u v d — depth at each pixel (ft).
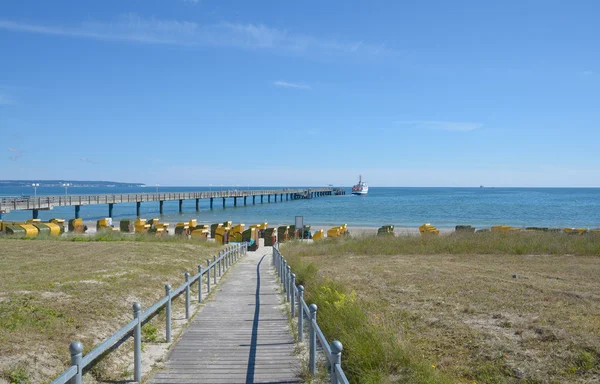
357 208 344.49
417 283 51.21
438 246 85.51
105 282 39.60
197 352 27.40
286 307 40.52
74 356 16.79
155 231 127.13
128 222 140.15
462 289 47.29
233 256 83.20
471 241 85.92
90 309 31.01
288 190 489.26
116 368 24.16
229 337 30.76
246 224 209.56
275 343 29.35
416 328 33.37
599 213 284.82
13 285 36.27
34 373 20.77
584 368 24.84
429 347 29.09
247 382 22.59
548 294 44.01
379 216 264.93
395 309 38.75
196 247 82.99
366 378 22.06
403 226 201.67
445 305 40.11
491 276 55.62
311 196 552.82
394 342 25.73
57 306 30.53
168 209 347.77
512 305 39.45
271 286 53.36
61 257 57.67
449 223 218.59
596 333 30.48
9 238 89.56
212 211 311.06
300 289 30.01
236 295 47.34
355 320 29.12
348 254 85.56
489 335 30.91
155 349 27.94
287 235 138.31
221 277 60.70
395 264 68.80
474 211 307.78
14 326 25.45
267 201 466.29
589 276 55.26
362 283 51.78
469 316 36.35
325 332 29.40
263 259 91.20
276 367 24.80
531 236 89.30
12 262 52.49
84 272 44.88
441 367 25.75
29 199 168.25
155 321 34.22
